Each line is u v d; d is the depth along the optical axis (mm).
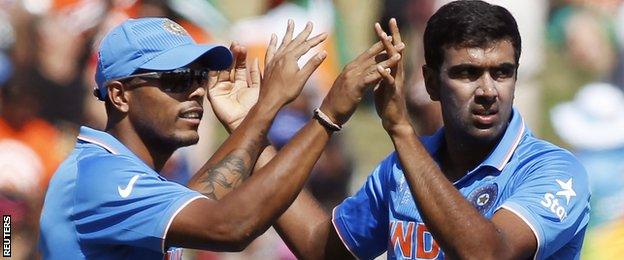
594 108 34312
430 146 17781
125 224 16125
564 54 35125
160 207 16031
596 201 32500
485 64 16547
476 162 17281
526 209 16078
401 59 16234
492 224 15789
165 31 16812
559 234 16203
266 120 17500
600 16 35500
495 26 16531
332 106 16406
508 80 16703
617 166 33469
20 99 32312
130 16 33156
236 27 34500
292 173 16141
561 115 34375
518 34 16766
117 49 16703
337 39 35062
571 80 34844
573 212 16375
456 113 16797
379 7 35750
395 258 17594
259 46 34219
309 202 19188
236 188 16188
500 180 16922
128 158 16469
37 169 31906
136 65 16578
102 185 16219
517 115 17312
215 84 18750
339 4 35750
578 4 35469
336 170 32406
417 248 17344
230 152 17406
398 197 17656
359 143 35625
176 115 16734
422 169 16047
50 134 32406
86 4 33250
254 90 18812
